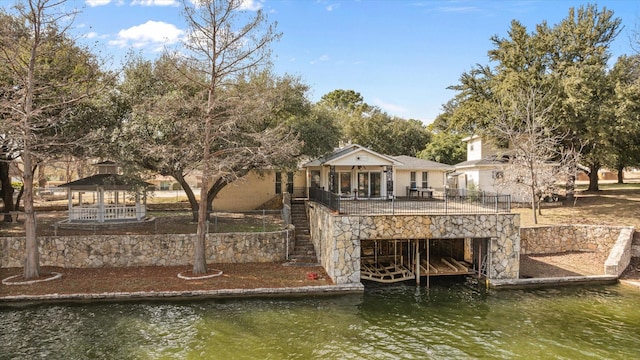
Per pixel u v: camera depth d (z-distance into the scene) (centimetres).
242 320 1393
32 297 1523
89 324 1348
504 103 2917
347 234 1742
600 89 2662
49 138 1795
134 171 2000
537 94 2738
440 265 2080
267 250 2086
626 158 3183
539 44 2892
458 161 4881
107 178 2323
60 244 1941
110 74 2091
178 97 1792
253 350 1171
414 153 5534
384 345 1216
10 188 2519
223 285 1686
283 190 3272
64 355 1134
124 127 1914
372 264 2142
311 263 2041
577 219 2452
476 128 3350
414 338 1267
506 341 1248
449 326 1362
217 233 2056
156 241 1992
